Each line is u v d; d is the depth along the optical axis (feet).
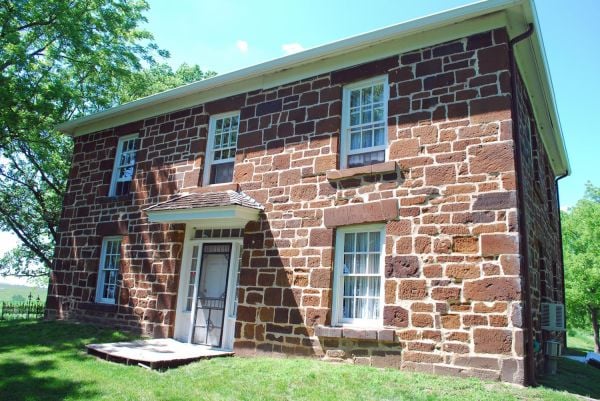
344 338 24.11
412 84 25.07
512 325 19.65
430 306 21.77
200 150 34.50
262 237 28.86
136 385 19.77
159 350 26.76
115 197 39.04
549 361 25.91
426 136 23.90
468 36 23.84
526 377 19.35
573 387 21.49
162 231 34.78
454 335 20.89
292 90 30.30
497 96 22.38
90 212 40.96
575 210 84.58
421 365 21.38
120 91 65.62
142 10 56.18
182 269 33.24
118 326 35.09
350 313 24.84
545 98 31.22
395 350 22.30
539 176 30.96
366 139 26.81
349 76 27.78
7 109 46.14
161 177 36.50
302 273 26.61
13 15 45.29
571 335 116.57
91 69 53.36
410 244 23.02
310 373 20.68
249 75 31.96
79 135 45.16
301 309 26.05
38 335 32.50
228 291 30.09
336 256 25.89
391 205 24.07
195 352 26.58
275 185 29.30
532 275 24.66
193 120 35.81
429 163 23.49
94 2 49.37
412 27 24.72
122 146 41.78
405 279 22.74
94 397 18.26
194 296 31.60
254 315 27.86
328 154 27.40
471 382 18.99
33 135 53.52
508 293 20.03
